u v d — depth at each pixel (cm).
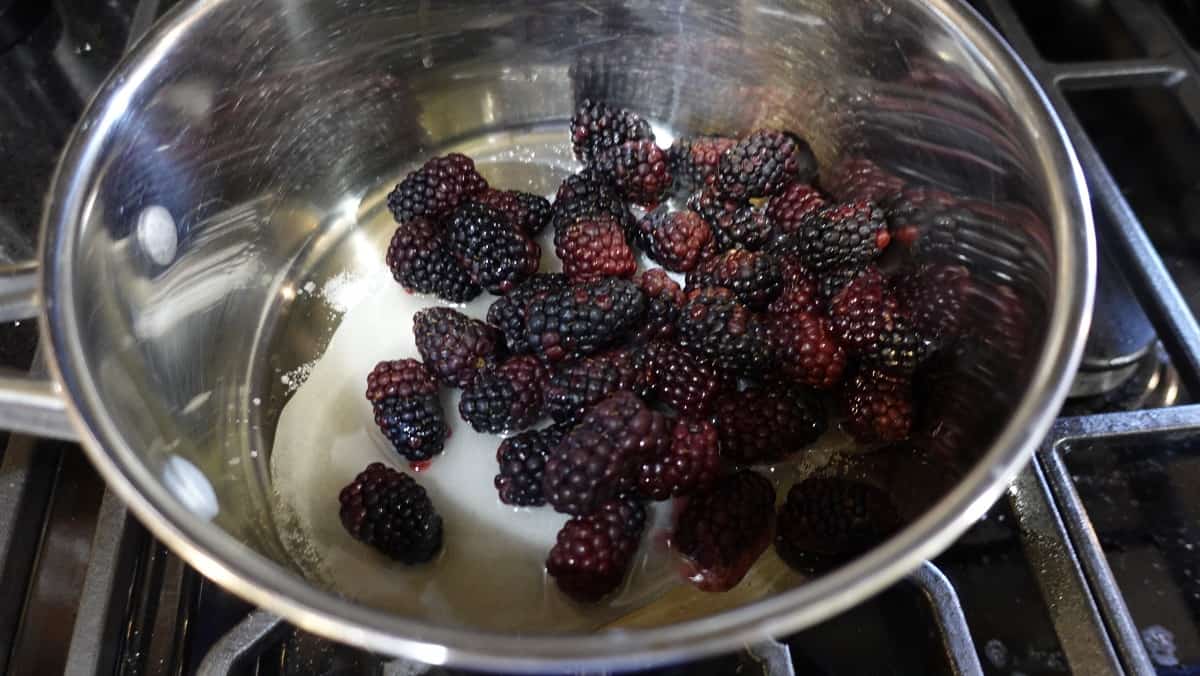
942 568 15
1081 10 25
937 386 19
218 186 20
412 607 18
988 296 17
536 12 22
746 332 19
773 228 22
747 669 14
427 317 20
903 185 21
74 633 14
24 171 21
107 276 16
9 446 16
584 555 16
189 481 16
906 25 18
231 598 15
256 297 22
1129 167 23
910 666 15
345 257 24
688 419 18
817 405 19
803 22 20
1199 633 15
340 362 22
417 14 21
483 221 21
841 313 19
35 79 23
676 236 21
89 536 16
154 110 17
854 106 21
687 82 24
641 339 20
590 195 22
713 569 17
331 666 15
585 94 25
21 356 18
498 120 25
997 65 16
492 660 10
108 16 24
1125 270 19
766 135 22
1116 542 16
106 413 12
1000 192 16
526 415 19
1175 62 22
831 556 18
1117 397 19
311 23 20
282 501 19
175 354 18
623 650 10
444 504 19
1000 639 15
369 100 23
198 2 17
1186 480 17
